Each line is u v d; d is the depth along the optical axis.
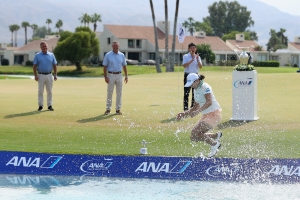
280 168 11.69
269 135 16.45
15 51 152.50
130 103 25.00
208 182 11.65
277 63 102.81
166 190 10.94
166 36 74.75
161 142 15.40
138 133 17.09
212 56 113.06
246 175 11.73
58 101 26.02
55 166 12.38
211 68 74.06
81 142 15.34
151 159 12.12
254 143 15.15
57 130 17.69
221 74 48.31
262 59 135.38
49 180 11.80
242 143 15.17
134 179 11.90
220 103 24.58
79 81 41.34
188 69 20.44
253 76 19.28
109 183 11.52
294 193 10.72
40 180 11.80
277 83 32.75
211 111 13.34
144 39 130.38
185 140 15.76
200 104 13.45
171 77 43.81
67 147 14.38
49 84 22.42
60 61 114.06
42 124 19.00
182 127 18.31
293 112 21.28
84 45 110.50
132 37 129.25
